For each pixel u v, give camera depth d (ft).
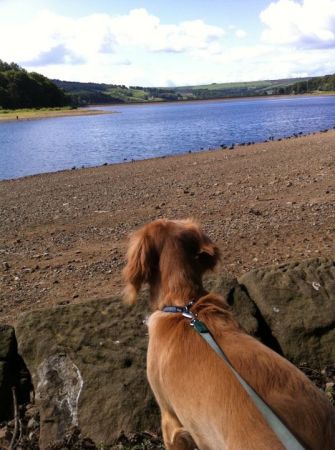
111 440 3.26
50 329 3.76
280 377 1.93
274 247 6.30
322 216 7.61
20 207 10.96
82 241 7.60
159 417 3.34
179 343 2.23
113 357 3.56
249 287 4.17
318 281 4.12
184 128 41.65
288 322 3.91
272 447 1.73
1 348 3.80
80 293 5.38
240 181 11.84
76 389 3.48
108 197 11.22
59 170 19.19
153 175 14.56
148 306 3.87
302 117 48.42
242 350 2.07
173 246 2.50
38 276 6.10
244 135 31.30
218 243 6.63
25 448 3.35
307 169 12.75
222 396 1.94
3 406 3.68
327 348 3.83
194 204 9.50
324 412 1.83
